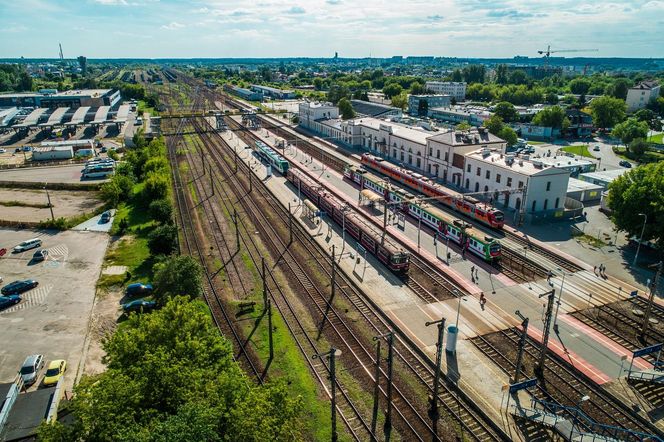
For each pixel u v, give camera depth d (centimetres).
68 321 5488
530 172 8550
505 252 7350
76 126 18638
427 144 11419
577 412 3931
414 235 8088
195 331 3697
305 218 8981
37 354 4806
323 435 3822
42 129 18162
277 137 16762
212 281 6500
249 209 9544
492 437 3841
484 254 6950
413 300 5916
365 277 6544
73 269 6856
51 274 6700
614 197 7544
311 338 5156
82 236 8156
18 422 3672
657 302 5853
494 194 9362
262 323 5431
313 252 7444
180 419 2564
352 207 9544
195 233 8294
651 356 4841
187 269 5512
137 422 2811
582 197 9662
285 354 4862
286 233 8256
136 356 3412
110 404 2800
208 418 2603
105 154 14400
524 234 8019
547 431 3875
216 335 3906
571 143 16138
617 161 13438
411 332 5219
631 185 7212
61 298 6009
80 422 2783
